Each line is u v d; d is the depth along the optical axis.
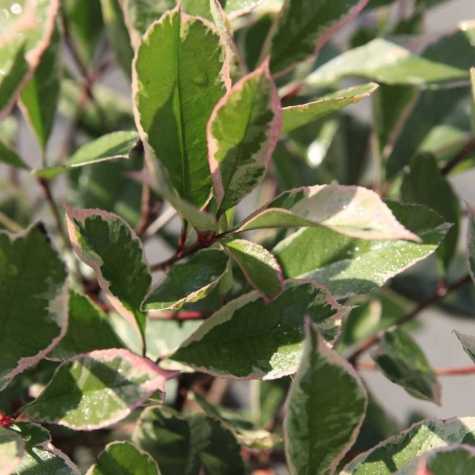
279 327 0.50
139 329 0.51
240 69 0.51
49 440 0.49
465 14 1.07
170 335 0.61
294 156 0.69
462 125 0.65
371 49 0.59
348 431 0.49
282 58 0.55
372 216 0.47
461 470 0.47
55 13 0.49
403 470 0.48
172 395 0.66
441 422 0.50
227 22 0.51
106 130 0.71
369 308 0.68
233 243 0.49
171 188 0.47
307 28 0.55
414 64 0.58
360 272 0.52
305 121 0.52
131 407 0.48
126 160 0.68
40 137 0.57
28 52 0.49
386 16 0.66
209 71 0.48
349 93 0.52
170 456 0.55
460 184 1.01
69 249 0.64
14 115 0.72
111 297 0.50
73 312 0.52
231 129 0.48
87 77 0.68
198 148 0.49
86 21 0.68
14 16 0.49
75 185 0.69
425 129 0.65
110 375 0.49
